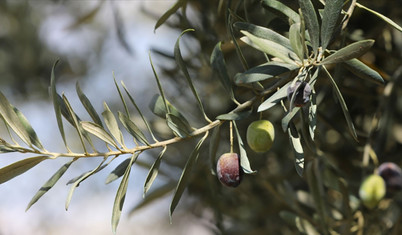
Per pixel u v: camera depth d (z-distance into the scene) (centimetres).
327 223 78
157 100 65
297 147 63
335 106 82
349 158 84
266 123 63
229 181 64
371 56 83
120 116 63
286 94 61
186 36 83
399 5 78
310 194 81
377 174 74
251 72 61
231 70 83
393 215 80
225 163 64
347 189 75
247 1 71
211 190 88
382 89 80
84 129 63
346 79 81
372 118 83
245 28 62
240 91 77
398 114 83
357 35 77
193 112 89
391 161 81
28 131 62
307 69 62
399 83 78
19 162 62
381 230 80
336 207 79
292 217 79
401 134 83
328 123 78
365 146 79
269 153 88
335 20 60
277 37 62
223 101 87
